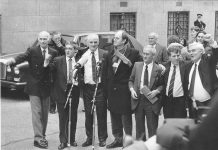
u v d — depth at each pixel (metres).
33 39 20.83
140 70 7.26
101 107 7.61
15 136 8.54
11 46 20.59
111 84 7.43
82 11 21.55
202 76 6.64
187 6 23.08
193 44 6.73
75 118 7.76
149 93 7.10
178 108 7.05
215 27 23.39
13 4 20.59
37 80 7.69
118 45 7.38
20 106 11.59
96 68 7.49
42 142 7.78
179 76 7.01
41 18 20.95
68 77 7.58
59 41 9.79
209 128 1.50
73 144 7.81
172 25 23.16
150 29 22.92
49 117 10.30
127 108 7.38
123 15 22.75
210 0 23.19
